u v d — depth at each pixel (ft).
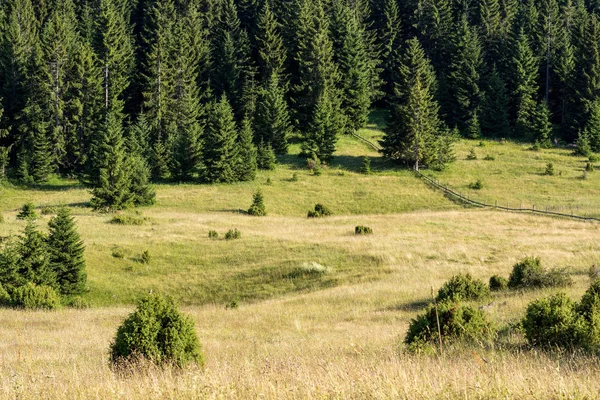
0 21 278.05
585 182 210.38
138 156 218.79
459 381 19.97
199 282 108.06
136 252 121.80
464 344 37.93
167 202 193.36
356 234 137.08
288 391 20.33
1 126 244.22
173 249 124.88
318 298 87.76
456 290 72.02
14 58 249.34
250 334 62.03
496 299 66.74
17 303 93.66
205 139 229.86
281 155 256.93
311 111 270.67
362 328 61.11
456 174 227.20
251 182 220.64
